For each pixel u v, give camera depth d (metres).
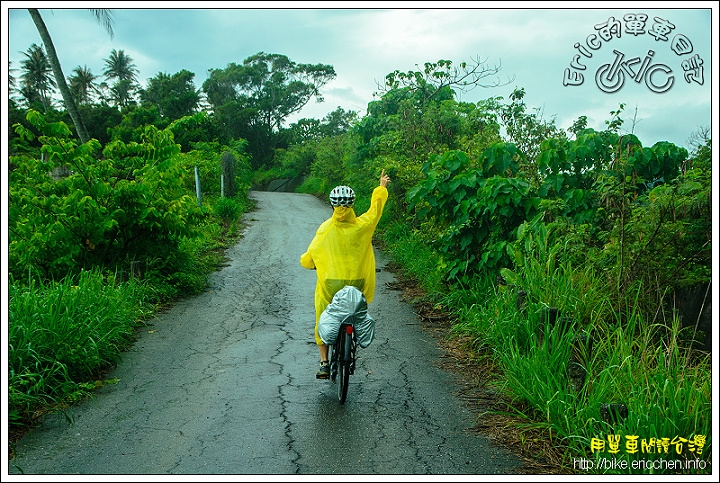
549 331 5.65
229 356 6.65
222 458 4.25
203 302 9.38
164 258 10.04
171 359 6.55
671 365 4.91
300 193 40.91
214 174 26.98
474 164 11.43
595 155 7.96
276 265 12.76
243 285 10.71
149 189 9.40
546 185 8.07
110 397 5.42
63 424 4.83
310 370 6.19
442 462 4.20
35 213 8.80
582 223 7.58
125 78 65.88
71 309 6.45
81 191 8.91
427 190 8.52
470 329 7.02
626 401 4.52
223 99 59.91
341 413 5.05
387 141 16.72
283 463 4.17
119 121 41.25
